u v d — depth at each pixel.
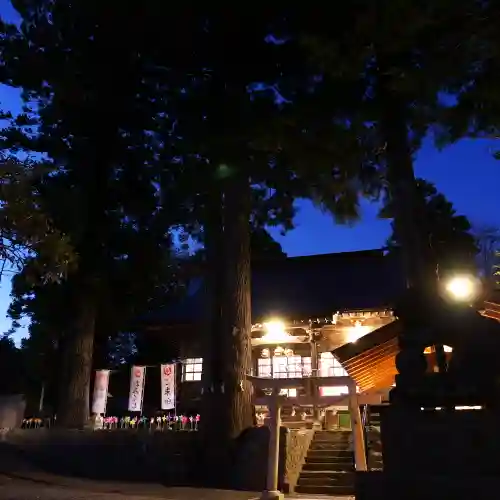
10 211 7.82
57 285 17.83
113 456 14.20
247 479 12.58
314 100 12.30
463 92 11.02
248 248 15.23
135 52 15.83
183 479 13.16
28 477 12.88
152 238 18.66
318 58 11.01
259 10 13.38
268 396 11.27
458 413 6.60
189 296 22.83
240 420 13.50
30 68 16.06
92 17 15.23
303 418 18.58
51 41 16.19
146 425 17.73
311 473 13.84
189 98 14.51
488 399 6.67
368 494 6.25
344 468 14.08
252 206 17.95
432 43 10.62
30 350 22.00
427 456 6.51
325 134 12.52
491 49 10.13
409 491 6.14
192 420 17.41
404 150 11.45
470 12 9.94
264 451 12.85
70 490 11.40
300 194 15.27
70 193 15.92
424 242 10.61
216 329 14.53
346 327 19.70
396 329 9.24
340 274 22.59
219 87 14.86
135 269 18.55
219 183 15.29
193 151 14.83
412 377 6.99
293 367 20.45
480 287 9.67
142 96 17.11
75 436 14.78
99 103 16.72
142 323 20.91
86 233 17.02
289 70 14.27
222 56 14.63
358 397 10.80
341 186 14.27
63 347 18.31
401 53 11.46
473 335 6.97
